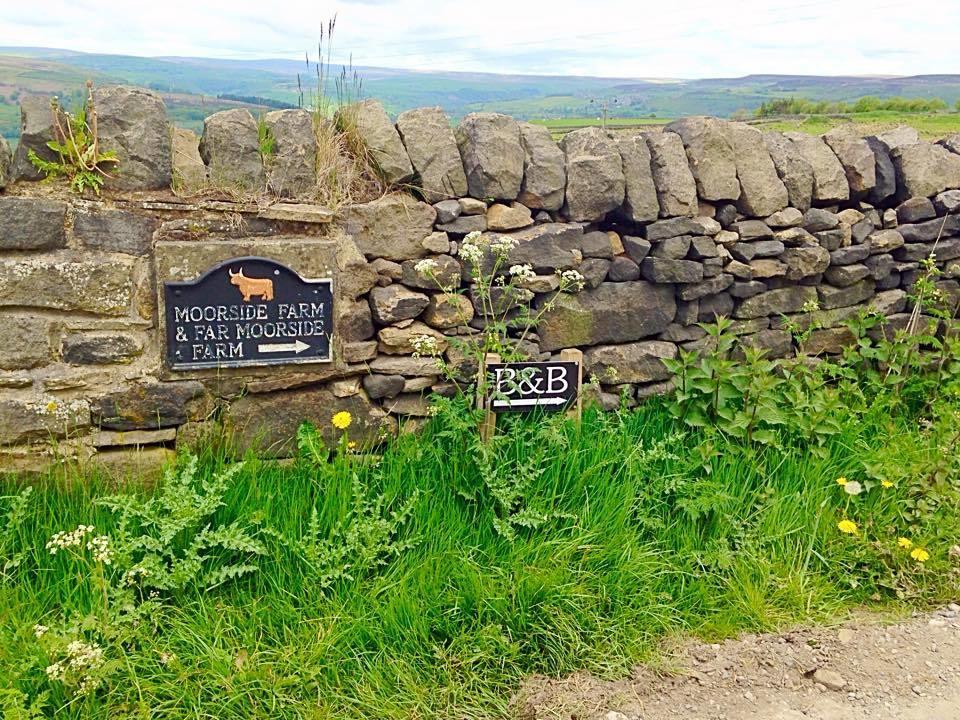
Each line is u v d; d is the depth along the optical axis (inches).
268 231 133.0
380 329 141.5
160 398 130.3
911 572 135.0
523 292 148.0
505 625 116.3
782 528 139.1
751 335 169.9
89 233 123.6
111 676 101.7
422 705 105.2
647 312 159.6
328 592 118.0
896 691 113.7
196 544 115.0
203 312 129.6
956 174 180.9
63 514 122.1
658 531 136.2
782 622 126.1
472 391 141.0
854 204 175.8
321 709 102.8
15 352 122.7
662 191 154.8
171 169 129.2
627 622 120.8
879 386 171.6
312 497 130.3
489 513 130.4
